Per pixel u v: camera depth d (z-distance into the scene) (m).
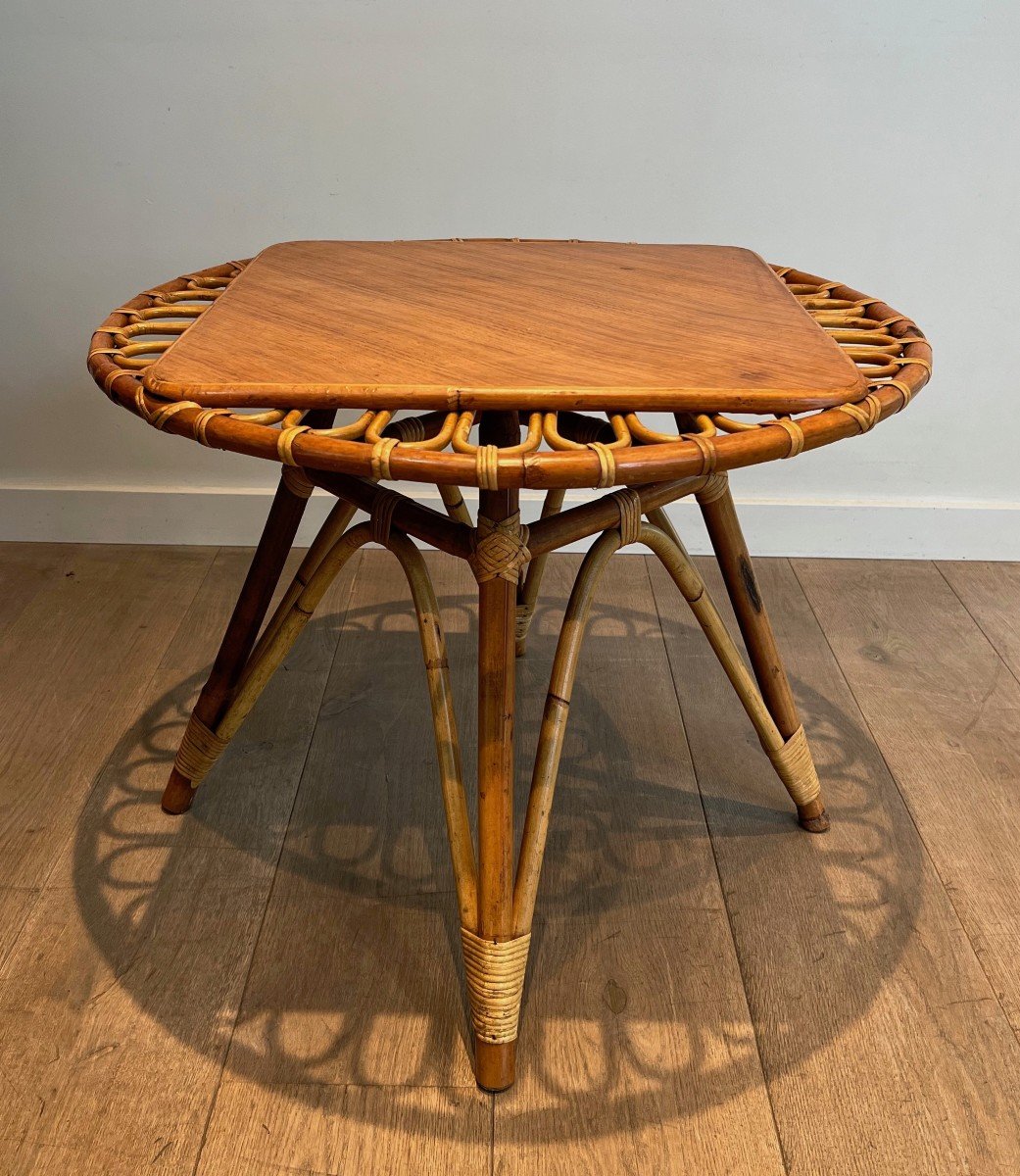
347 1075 0.84
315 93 1.38
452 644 1.41
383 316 0.88
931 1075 0.84
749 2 1.32
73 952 0.94
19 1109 0.80
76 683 1.31
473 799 1.14
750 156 1.42
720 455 0.67
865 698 1.31
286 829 1.08
